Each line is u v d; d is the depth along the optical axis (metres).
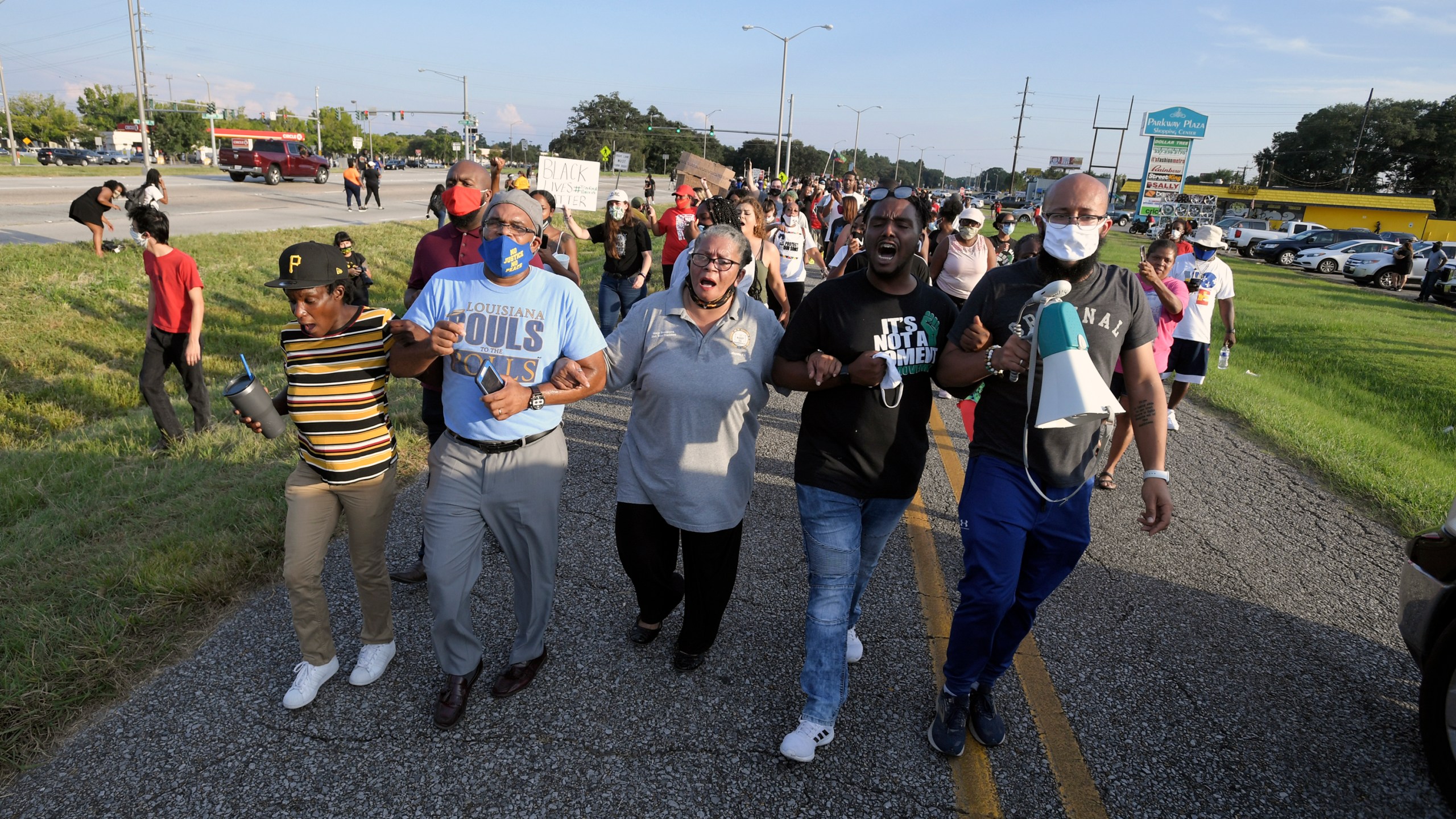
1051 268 2.68
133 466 5.36
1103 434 2.74
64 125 86.75
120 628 3.25
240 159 33.34
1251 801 2.68
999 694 3.20
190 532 4.03
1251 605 4.04
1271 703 3.23
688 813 2.52
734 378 2.94
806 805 2.58
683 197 8.59
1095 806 2.63
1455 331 16.06
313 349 2.74
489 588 3.84
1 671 2.94
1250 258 37.34
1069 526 2.76
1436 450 7.69
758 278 5.51
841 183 23.12
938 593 4.02
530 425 2.87
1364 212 54.25
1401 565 4.64
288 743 2.74
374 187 27.72
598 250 21.22
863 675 3.31
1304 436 7.19
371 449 2.87
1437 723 2.74
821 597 2.84
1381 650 3.67
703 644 3.19
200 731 2.77
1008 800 2.64
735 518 3.04
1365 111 81.56
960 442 6.63
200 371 6.00
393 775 2.62
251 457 5.27
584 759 2.73
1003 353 2.56
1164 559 4.54
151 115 68.38
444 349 2.61
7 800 2.44
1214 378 9.97
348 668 3.17
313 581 2.89
